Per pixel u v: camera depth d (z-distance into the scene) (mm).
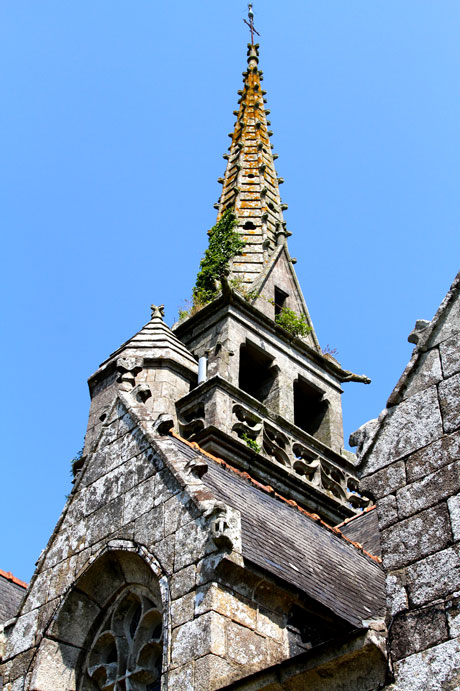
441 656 8320
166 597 10656
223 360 23844
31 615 12266
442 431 9555
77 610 11977
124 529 11883
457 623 8391
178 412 22672
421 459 9570
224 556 10406
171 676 9938
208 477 13336
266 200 32031
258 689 9266
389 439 9961
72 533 12703
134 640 11227
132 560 11641
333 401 26734
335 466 24484
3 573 17688
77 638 11875
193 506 11164
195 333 25891
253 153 33875
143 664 10977
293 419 24922
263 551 11758
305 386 26562
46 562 12758
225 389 22812
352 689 8789
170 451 12242
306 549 13148
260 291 27953
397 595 8906
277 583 10812
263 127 35031
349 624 11305
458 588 8562
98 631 11859
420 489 9391
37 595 12438
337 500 23484
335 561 13516
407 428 9867
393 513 9430
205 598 10250
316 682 9047
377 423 10133
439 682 8211
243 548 11266
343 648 8836
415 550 9055
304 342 27062
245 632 10242
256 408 23469
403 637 8648
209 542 10664
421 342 10219
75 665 11703
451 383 9766
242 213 31406
